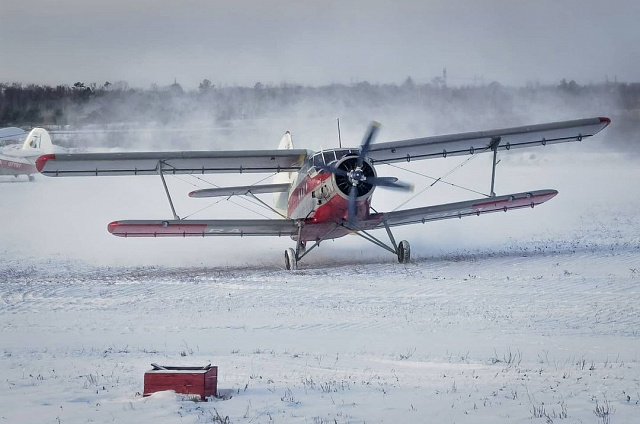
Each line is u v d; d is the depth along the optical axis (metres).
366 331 45.06
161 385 29.86
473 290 56.72
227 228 72.62
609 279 58.81
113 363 37.16
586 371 32.75
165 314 52.91
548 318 46.81
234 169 75.62
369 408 27.28
